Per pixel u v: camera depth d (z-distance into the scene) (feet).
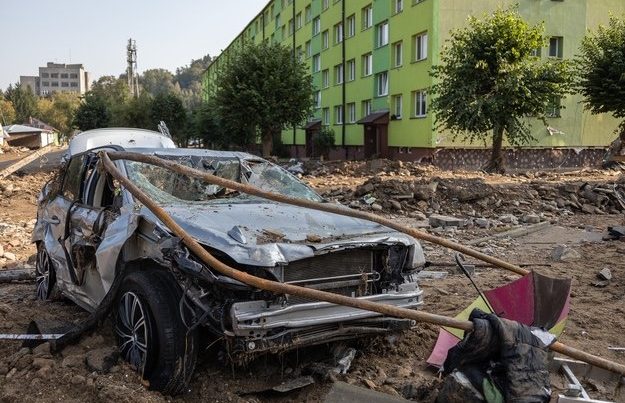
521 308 15.83
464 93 78.74
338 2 139.85
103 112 194.29
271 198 15.16
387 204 50.14
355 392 13.35
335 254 14.12
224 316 12.71
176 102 193.47
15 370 14.43
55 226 20.66
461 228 41.01
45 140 251.60
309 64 166.61
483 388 12.53
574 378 14.78
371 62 124.77
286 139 185.16
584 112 104.99
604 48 86.63
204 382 13.92
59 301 21.77
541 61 98.22
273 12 203.62
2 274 26.09
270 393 13.87
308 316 13.16
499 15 80.38
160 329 13.28
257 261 12.92
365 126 125.80
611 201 51.24
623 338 18.31
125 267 15.05
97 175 18.22
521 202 50.75
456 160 98.53
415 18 101.81
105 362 14.01
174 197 17.28
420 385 14.17
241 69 118.42
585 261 29.43
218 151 20.38
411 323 14.97
